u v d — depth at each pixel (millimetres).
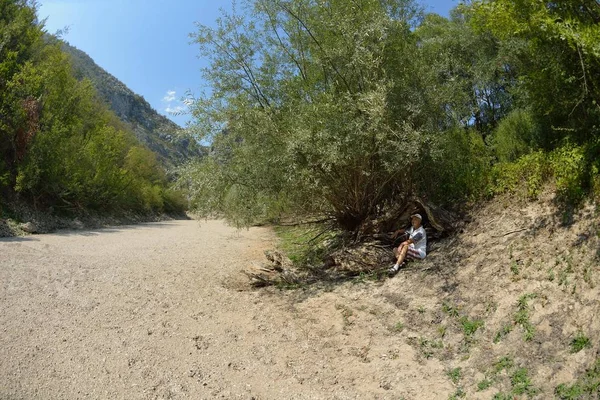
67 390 4066
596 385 3555
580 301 4363
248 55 8062
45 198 19312
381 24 7105
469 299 5391
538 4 5105
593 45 4480
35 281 6805
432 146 7098
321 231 10148
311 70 8109
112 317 5805
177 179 7801
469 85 9125
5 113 16453
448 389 4250
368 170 7664
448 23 10648
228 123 7625
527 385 3918
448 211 7668
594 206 5246
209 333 5609
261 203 7750
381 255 7770
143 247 12547
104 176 23688
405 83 7461
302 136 6648
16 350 4594
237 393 4348
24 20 18797
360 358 4988
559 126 6512
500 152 7871
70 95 20875
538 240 5578
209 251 12055
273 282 7758
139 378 4402
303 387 4520
